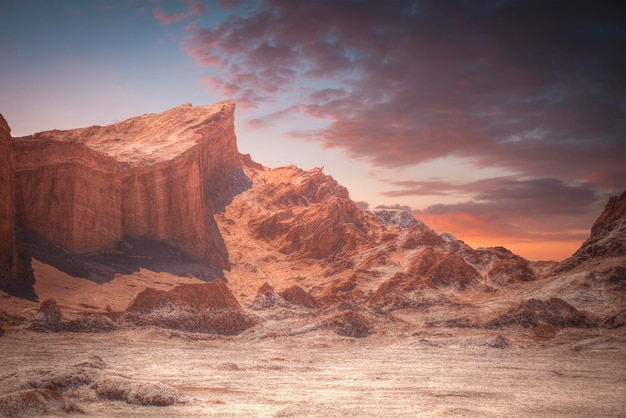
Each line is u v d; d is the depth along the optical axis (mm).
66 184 134750
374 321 116562
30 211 130000
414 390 66438
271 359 87750
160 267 147875
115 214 147625
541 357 89938
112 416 51219
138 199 154375
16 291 107938
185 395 58156
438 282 153500
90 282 124750
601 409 57906
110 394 56375
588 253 147000
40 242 127438
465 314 121938
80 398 55156
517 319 109312
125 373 71250
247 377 73250
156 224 156375
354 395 63125
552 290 128750
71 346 86062
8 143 115125
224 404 57188
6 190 112438
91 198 139500
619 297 119250
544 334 104375
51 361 75438
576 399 62406
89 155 140250
